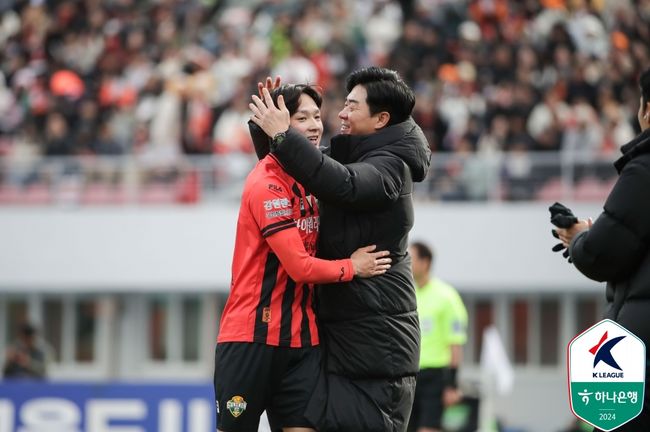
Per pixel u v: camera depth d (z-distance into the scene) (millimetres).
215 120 50875
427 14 56188
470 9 56719
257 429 15938
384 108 15867
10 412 32969
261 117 15094
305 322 15914
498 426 42344
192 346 51656
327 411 15758
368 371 15680
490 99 50812
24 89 54688
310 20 56406
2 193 49312
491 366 37656
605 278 14750
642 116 14977
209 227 48469
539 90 51438
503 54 53875
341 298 15727
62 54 57844
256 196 15578
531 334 51312
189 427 32594
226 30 57469
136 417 32750
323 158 14969
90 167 48906
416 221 47812
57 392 32969
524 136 48781
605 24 58125
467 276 47688
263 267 15758
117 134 51281
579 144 48562
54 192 49156
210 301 51469
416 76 52656
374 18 57375
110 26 58219
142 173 48844
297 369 15875
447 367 29000
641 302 14461
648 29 57125
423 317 28984
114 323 52000
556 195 47031
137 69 55156
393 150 15664
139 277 48906
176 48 57094
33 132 51938
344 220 15742
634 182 14281
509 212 47406
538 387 51156
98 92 54125
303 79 51719
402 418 16078
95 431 32812
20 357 43625
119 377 52000
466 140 48938
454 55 54188
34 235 49156
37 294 52344
